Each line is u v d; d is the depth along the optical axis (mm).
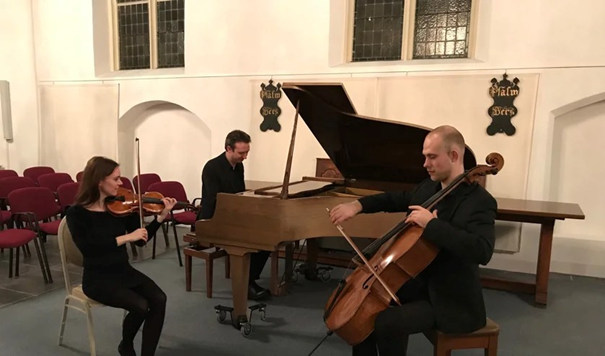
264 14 4988
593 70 3922
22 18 6262
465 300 1872
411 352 2707
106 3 6145
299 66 4906
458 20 4574
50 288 3688
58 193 4473
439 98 4375
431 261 1853
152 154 6152
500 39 4148
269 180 5172
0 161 6523
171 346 2750
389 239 2094
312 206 2709
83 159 6312
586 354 2750
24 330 2939
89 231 2295
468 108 4289
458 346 1929
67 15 6102
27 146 6508
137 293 2342
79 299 2486
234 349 2723
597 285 3967
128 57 6270
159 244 5070
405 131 2846
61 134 6379
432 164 1891
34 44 6324
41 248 3863
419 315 1864
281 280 3867
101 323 3064
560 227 4430
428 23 4695
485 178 4262
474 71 4262
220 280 3918
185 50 5453
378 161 3287
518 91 4105
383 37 4852
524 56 4094
